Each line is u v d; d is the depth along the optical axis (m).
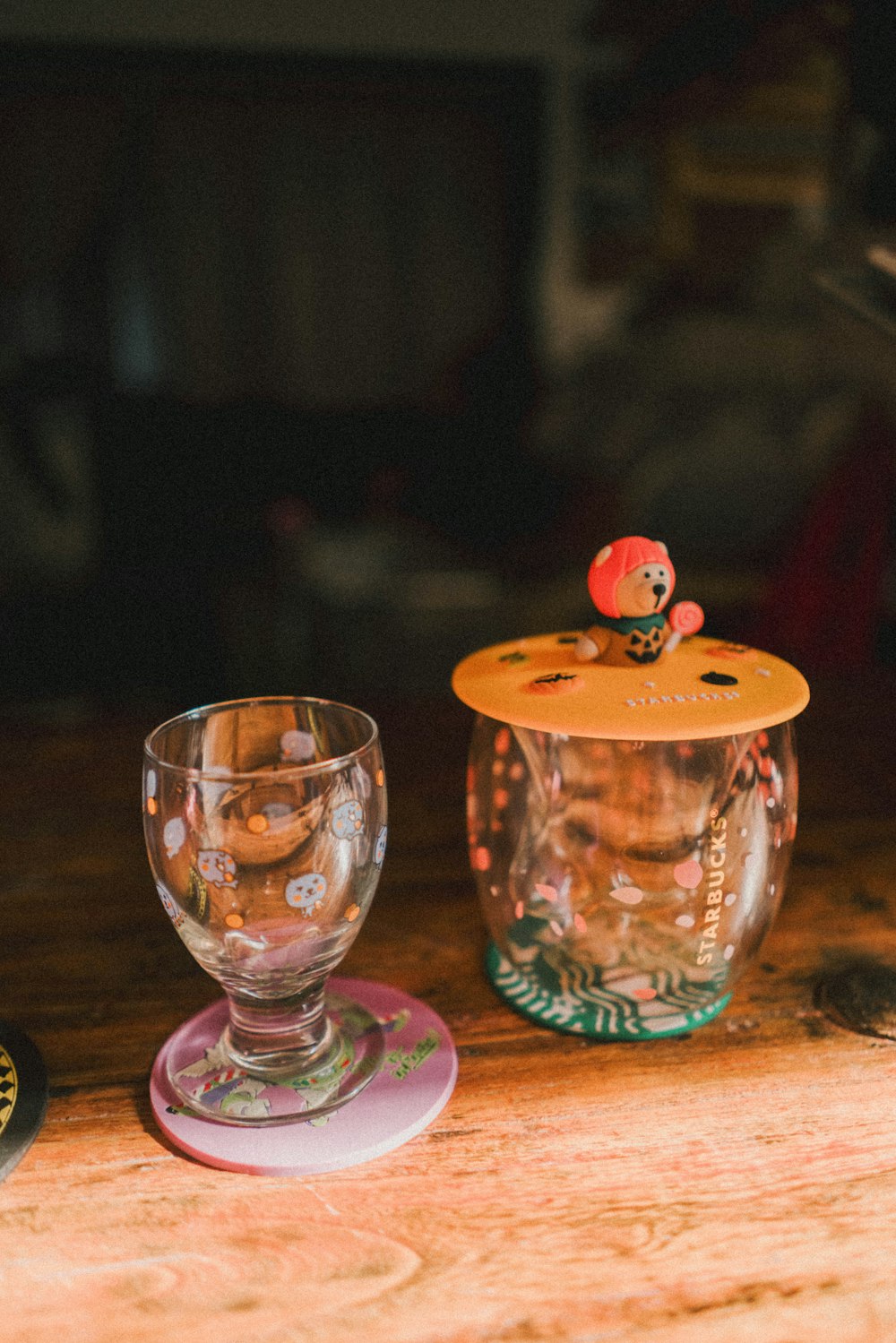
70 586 2.63
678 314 2.19
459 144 2.98
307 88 2.84
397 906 0.49
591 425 2.03
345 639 1.77
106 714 0.70
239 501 2.97
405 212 3.03
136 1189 0.35
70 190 2.78
